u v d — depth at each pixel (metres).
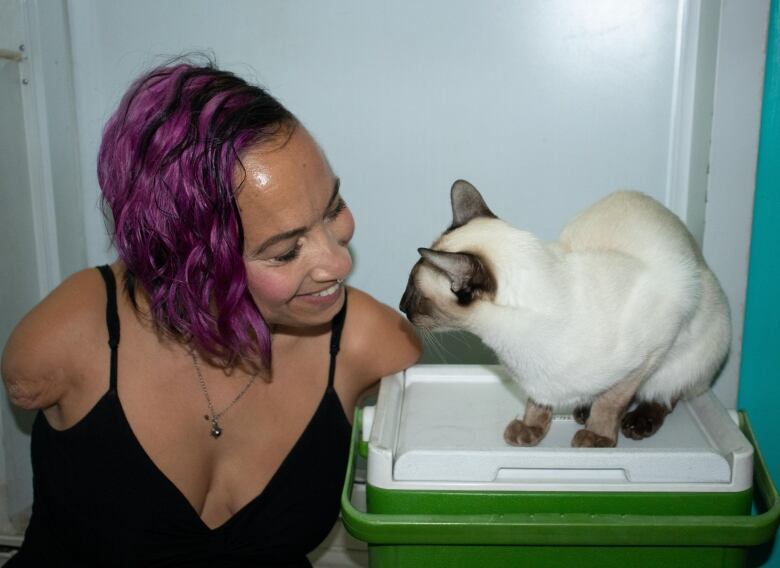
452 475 0.97
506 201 1.67
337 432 1.23
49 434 1.17
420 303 1.27
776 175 1.47
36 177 1.71
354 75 1.63
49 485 1.17
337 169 1.70
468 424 1.13
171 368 1.16
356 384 1.27
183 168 0.92
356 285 1.77
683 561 0.95
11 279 1.69
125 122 0.98
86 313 1.14
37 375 1.11
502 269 1.11
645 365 1.10
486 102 1.61
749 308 1.55
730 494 0.93
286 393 1.21
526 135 1.62
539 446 1.08
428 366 1.30
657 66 1.53
